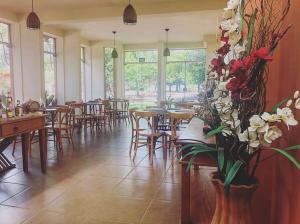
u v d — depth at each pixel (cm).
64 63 832
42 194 311
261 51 121
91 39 998
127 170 401
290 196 148
